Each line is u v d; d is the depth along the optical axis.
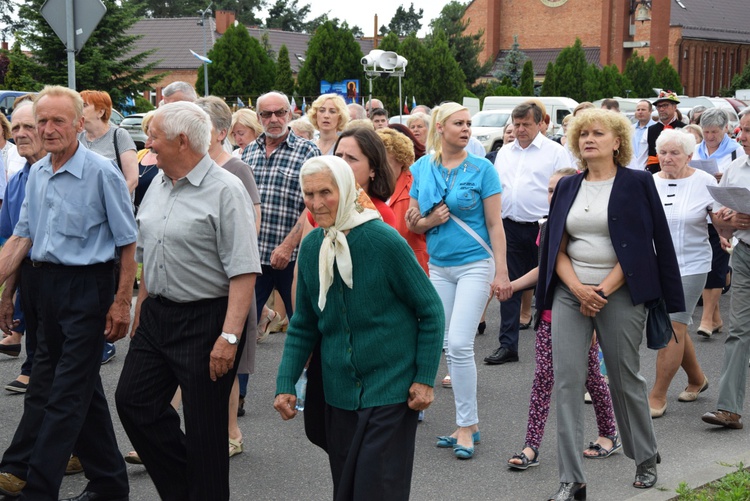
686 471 5.63
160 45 68.69
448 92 46.62
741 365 6.41
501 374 7.93
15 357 8.23
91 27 10.51
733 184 6.96
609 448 5.89
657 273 5.05
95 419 5.02
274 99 6.62
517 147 8.91
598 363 5.80
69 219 4.83
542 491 5.34
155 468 4.66
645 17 75.50
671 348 6.70
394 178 4.85
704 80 80.00
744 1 86.31
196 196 4.44
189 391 4.47
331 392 4.00
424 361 3.92
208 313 4.47
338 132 8.08
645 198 5.01
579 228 5.08
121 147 7.34
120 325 4.94
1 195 7.98
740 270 6.39
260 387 7.49
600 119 5.01
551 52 78.81
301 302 4.11
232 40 46.81
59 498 5.20
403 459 3.92
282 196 6.64
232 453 5.92
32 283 5.02
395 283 3.90
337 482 4.05
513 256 8.82
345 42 44.81
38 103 4.80
